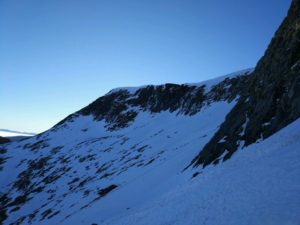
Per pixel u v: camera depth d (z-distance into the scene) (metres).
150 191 42.53
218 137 39.34
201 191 22.47
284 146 19.73
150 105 142.00
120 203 43.72
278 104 28.47
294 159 16.38
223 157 32.06
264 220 11.63
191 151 52.03
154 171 52.59
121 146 101.44
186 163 46.47
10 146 148.12
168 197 29.52
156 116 128.50
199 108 107.56
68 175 88.19
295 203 11.65
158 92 146.00
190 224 16.50
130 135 114.00
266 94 32.03
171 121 112.50
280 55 34.31
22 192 88.81
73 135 140.25
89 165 91.19
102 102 169.38
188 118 103.44
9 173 110.50
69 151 115.62
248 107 36.06
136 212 31.64
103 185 63.94
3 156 132.25
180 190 29.36
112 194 51.22
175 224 18.20
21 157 126.00
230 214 14.24
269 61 37.56
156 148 79.06
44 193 80.75
